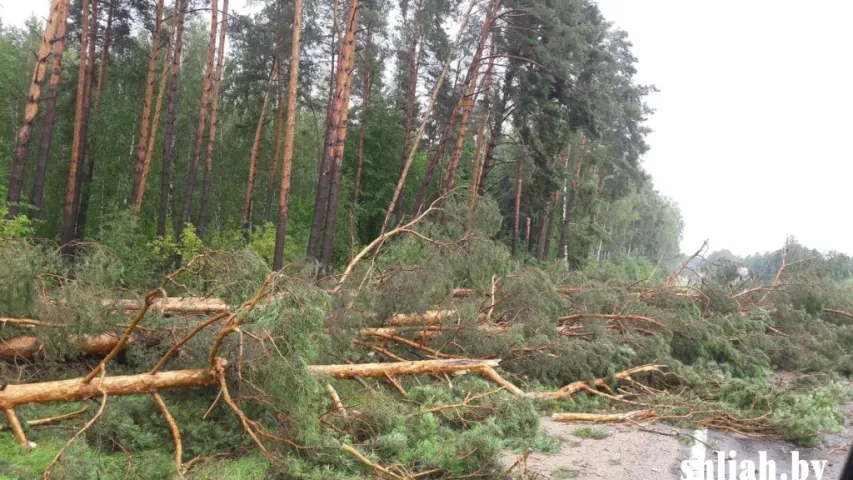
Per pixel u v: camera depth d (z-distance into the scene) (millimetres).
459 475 4574
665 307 10914
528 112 19062
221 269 5770
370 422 5281
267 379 4812
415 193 27531
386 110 28031
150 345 6191
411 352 8008
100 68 21984
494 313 9086
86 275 5637
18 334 5598
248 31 21922
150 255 14266
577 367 7574
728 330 10219
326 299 5066
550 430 6035
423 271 7895
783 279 13312
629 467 5004
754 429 6281
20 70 23344
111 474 4184
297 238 23188
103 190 23891
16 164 11906
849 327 11500
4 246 5570
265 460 4629
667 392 7426
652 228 66562
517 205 26094
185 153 26234
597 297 9828
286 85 24703
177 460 4398
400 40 23875
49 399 4695
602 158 28469
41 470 4117
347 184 25047
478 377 7113
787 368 9969
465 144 27078
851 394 7957
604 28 23094
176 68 18000
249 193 23203
